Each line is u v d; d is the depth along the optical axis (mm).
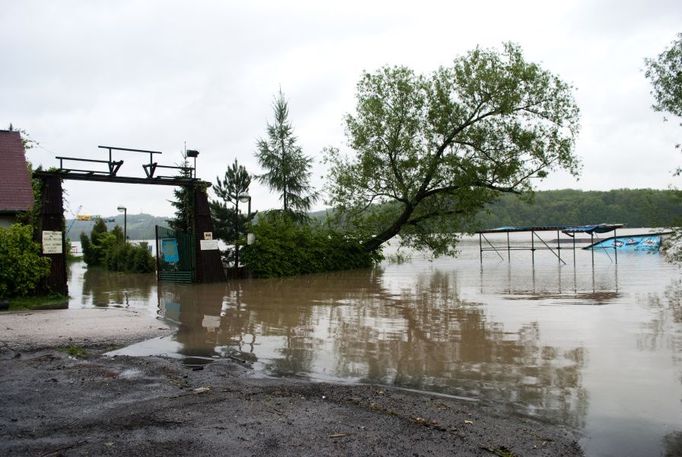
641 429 5230
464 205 27109
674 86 17812
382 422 5348
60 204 17172
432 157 27094
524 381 6867
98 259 37375
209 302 15266
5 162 17391
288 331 10570
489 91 26344
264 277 23172
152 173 19781
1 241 15094
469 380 6941
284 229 25703
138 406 5770
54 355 8281
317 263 26031
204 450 4578
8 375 7059
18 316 12297
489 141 26891
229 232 29109
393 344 9242
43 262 16156
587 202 71188
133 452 4512
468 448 4742
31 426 5133
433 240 29109
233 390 6438
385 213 29875
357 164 28328
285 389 6500
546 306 13570
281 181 36312
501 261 33219
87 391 6340
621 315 11961
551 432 5148
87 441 4750
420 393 6402
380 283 20594
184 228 28422
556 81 25812
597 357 8070
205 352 8742
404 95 27312
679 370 7305
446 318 11961
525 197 27078
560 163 26094
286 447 4672
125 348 9078
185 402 5930
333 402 5988
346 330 10625
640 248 40094
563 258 34188
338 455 4520
